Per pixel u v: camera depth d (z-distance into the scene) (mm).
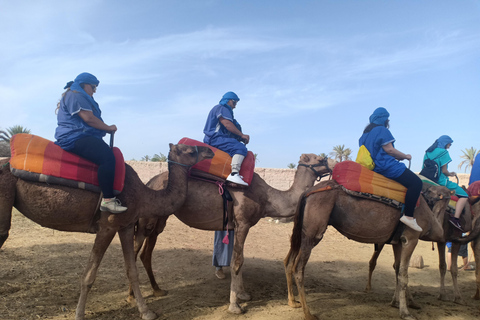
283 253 9688
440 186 6156
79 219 4625
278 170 17062
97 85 5059
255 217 5898
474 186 6848
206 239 10539
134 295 5141
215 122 6305
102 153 4527
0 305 5055
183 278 7004
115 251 8453
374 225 5547
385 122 5977
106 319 4895
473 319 5465
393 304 5934
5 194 4344
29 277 6344
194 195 5789
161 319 4980
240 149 5945
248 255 9203
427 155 7047
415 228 5457
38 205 4430
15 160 4375
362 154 5742
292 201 6129
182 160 5445
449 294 7070
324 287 7039
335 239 12016
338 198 5527
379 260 9586
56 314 4945
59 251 8047
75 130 4598
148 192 5086
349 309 5570
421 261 9094
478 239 6379
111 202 4508
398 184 5562
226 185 5836
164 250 8930
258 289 6641
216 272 7145
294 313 5383
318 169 6273
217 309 5453
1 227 4367
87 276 4656
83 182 4500
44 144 4469
